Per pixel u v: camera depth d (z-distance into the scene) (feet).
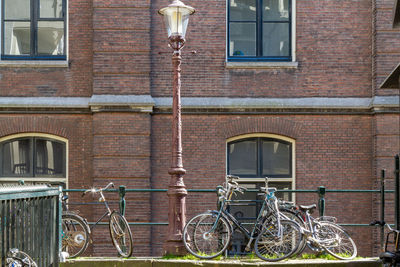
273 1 39.83
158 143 38.50
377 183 37.91
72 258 27.66
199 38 38.88
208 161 38.50
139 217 37.60
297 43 39.06
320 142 38.65
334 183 38.58
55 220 23.58
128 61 38.09
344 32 39.11
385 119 37.99
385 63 38.04
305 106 38.52
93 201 37.70
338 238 27.32
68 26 39.04
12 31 39.50
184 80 38.75
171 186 27.96
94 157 37.76
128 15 38.17
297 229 26.27
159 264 26.17
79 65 38.93
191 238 29.30
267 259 26.00
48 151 39.01
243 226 28.07
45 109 38.45
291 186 38.96
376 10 38.29
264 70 38.96
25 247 20.43
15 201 19.65
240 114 38.60
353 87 38.93
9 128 38.32
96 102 37.52
